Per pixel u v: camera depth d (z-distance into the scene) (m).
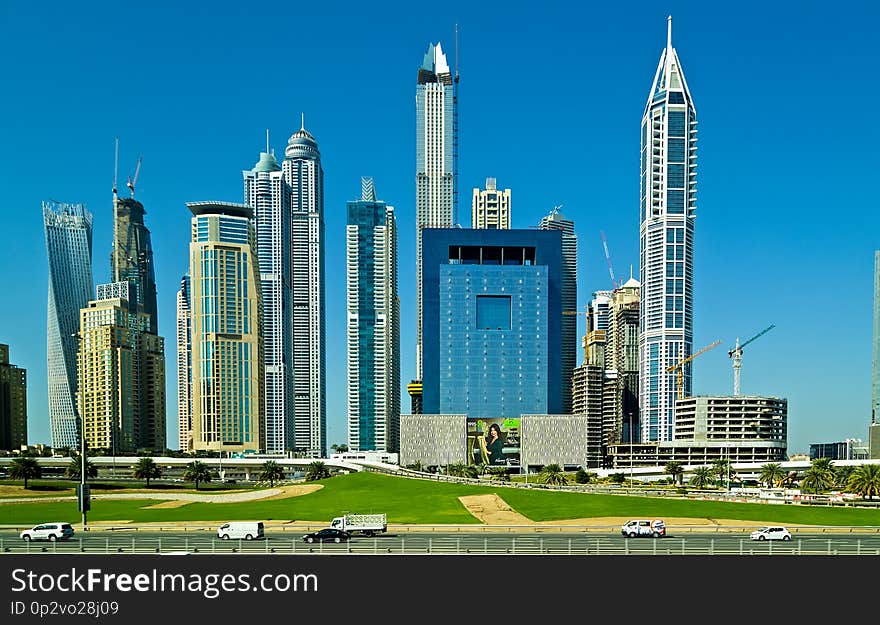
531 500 147.75
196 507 153.50
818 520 114.44
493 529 105.81
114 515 136.12
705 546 83.62
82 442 106.31
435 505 144.50
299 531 106.19
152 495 194.62
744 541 89.75
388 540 89.69
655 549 79.12
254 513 136.75
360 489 187.50
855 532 101.12
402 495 166.88
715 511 127.06
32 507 158.00
